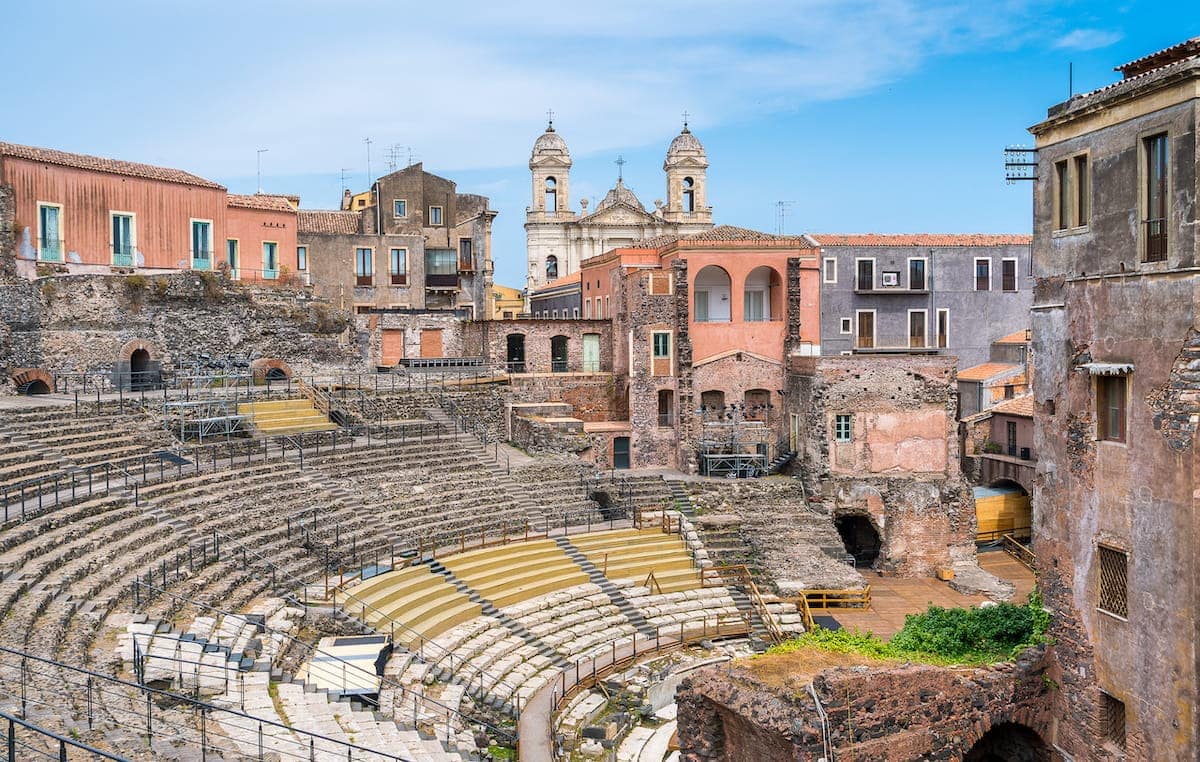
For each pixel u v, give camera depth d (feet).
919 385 164.66
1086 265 77.51
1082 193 78.59
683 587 135.74
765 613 129.90
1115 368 73.41
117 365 150.00
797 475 173.27
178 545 98.32
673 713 103.65
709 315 194.90
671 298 182.50
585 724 97.81
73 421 120.67
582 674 108.37
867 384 164.66
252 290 170.91
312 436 143.64
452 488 142.82
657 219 326.65
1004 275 224.94
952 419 164.76
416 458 147.43
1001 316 225.15
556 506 148.05
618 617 123.75
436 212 249.34
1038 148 83.30
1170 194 69.05
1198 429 66.64
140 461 116.67
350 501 127.03
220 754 60.44
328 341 180.45
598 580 131.75
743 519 155.63
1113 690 74.79
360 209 262.47
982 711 78.23
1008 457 187.62
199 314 161.68
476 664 104.27
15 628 71.00
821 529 156.66
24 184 143.74
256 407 147.84
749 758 75.00
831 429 164.66
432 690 95.14
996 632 83.35
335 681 85.15
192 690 71.82
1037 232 83.61
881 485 163.84
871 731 72.28
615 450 185.47
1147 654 71.31
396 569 116.16
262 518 113.29
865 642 86.02
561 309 274.77
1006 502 182.60
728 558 146.61
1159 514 69.97
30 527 87.76
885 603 144.05
